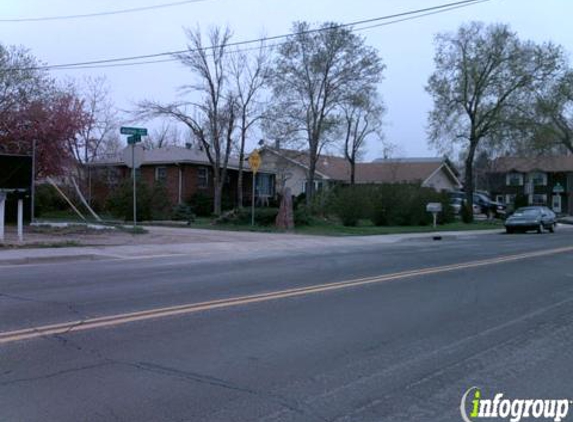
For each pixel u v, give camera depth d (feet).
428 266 46.88
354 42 129.70
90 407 15.48
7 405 15.53
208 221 104.88
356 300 31.04
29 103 86.43
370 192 106.63
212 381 17.67
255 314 26.94
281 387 17.28
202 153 146.72
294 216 90.99
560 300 31.99
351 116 161.07
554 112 141.28
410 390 17.25
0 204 54.85
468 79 137.90
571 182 229.45
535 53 134.21
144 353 20.36
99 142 134.10
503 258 54.03
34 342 21.45
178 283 35.91
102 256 51.08
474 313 28.30
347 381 17.93
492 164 218.18
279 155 142.10
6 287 33.83
